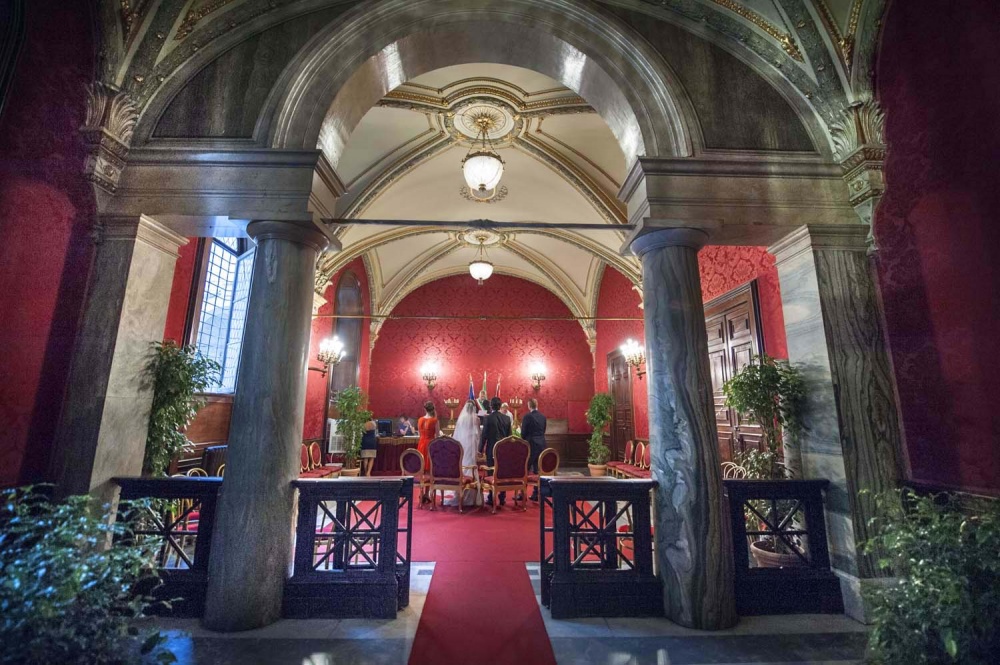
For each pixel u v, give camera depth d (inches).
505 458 264.7
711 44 164.9
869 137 150.4
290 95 150.8
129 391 142.3
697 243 148.6
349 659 107.0
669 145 155.0
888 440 140.6
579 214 350.6
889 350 145.3
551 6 161.6
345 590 130.3
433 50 169.3
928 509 102.8
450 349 516.7
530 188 345.1
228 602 121.0
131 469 142.7
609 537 141.4
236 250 305.9
